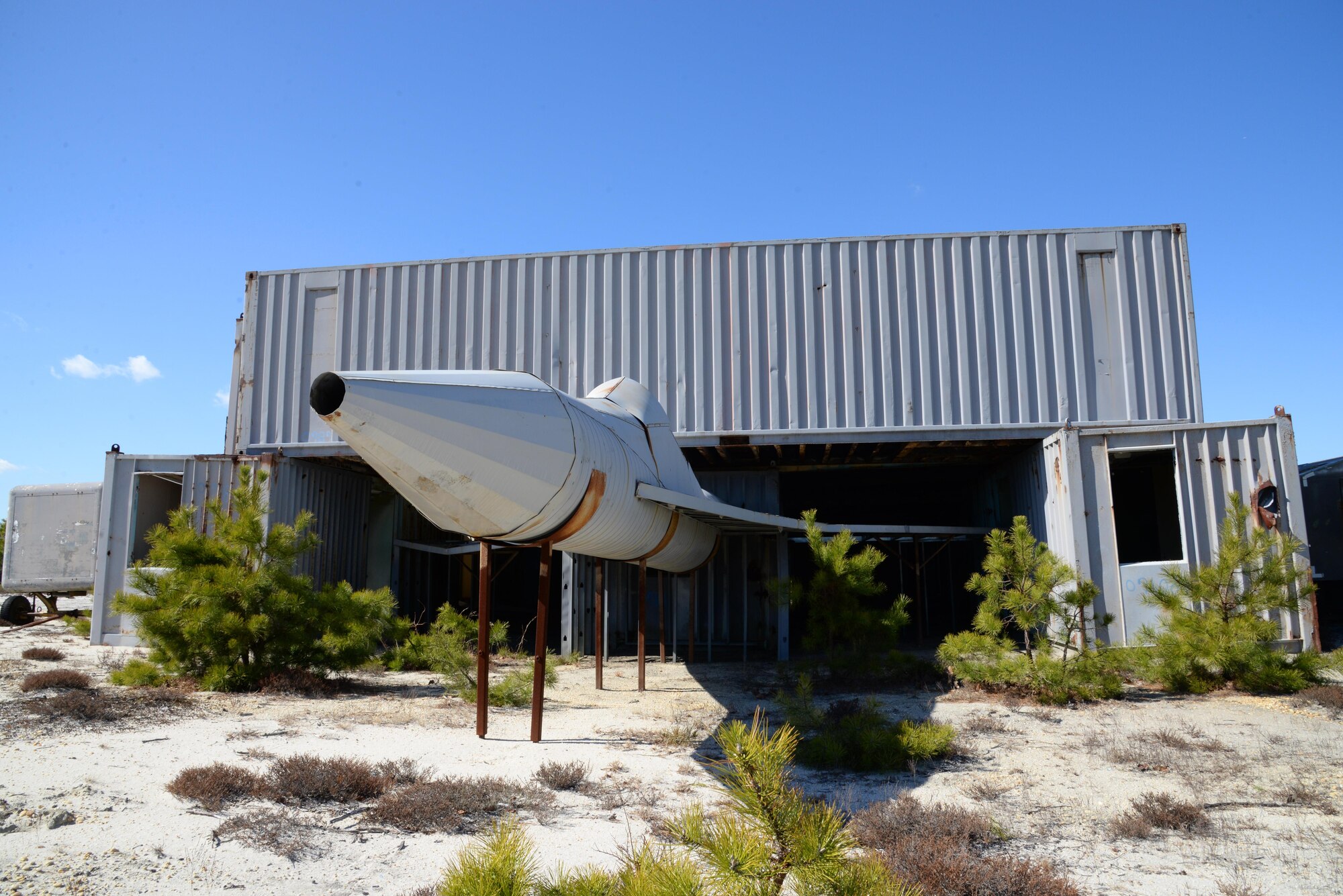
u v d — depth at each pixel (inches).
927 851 173.6
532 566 932.6
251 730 305.3
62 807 201.3
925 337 585.3
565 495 281.4
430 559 767.1
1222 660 408.5
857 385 586.6
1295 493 482.0
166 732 297.9
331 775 222.8
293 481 605.3
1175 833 203.3
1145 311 577.6
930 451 658.2
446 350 626.5
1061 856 186.9
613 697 426.9
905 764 271.0
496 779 241.1
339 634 427.5
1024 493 616.7
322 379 222.4
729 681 493.7
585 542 325.1
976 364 579.8
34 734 283.0
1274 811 221.0
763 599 678.5
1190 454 498.9
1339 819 213.0
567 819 206.7
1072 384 572.7
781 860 100.1
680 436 593.0
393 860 174.9
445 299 633.6
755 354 596.1
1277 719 346.9
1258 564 455.2
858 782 253.6
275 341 643.5
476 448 250.4
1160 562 494.0
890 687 446.9
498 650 633.0
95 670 456.4
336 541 654.5
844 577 467.5
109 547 588.4
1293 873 176.6
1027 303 583.5
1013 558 423.2
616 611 696.4
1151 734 316.8
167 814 200.5
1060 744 303.7
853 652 468.8
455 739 304.7
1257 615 425.7
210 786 215.5
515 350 618.8
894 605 465.1
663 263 614.9
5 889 152.4
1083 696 398.9
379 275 641.0
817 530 482.3
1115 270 582.9
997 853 187.9
